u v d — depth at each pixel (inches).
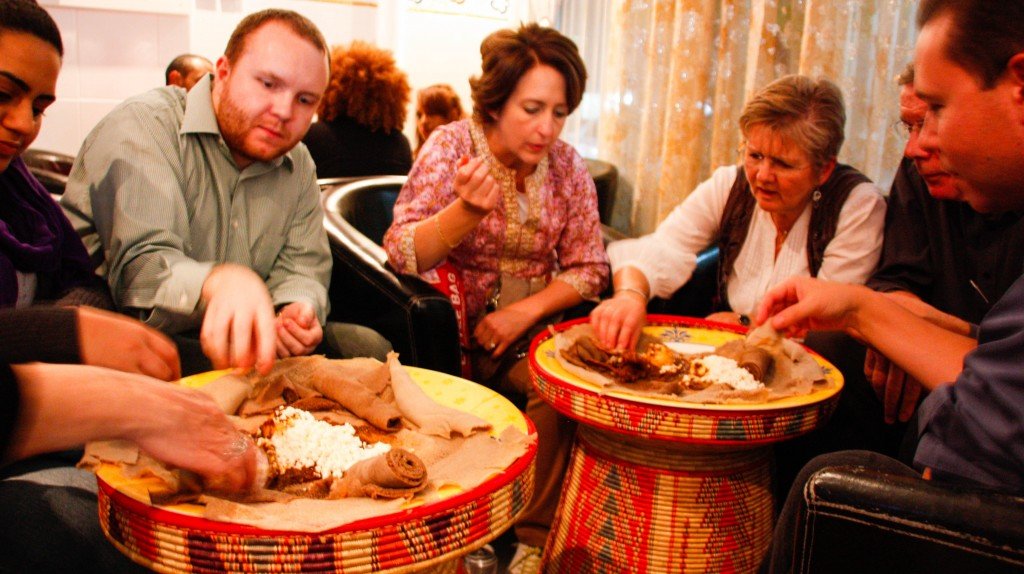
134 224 58.1
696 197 82.9
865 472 36.3
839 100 69.7
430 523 34.9
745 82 109.0
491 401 48.1
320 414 45.1
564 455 73.6
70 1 133.1
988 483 37.0
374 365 51.3
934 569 34.3
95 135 62.7
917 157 62.7
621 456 60.1
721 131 111.0
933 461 38.5
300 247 70.5
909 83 62.2
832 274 73.2
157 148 61.5
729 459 59.2
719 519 59.0
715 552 59.1
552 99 73.5
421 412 44.6
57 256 55.9
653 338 68.3
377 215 97.2
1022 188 40.5
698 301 86.7
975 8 37.0
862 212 72.7
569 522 63.8
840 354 67.6
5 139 47.1
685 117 114.2
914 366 51.2
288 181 69.5
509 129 74.9
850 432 68.2
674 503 58.6
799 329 58.7
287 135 62.8
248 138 62.3
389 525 34.0
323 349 67.5
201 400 35.2
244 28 61.7
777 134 68.5
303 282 68.6
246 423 42.8
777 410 52.4
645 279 76.9
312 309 57.5
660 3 119.3
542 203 79.8
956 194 62.2
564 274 82.4
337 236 81.6
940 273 68.4
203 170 64.3
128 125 61.6
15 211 54.2
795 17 102.6
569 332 66.6
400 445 42.6
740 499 59.8
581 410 55.2
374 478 36.2
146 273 55.9
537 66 72.9
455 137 77.7
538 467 73.6
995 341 36.6
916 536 34.4
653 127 123.0
